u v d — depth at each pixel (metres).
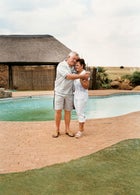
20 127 9.25
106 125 9.48
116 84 27.61
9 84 26.84
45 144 7.54
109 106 17.67
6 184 5.24
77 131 8.73
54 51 27.94
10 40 28.81
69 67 7.73
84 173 5.63
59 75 7.73
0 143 7.62
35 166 6.10
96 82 27.11
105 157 6.39
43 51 27.80
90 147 7.21
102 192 4.94
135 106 17.78
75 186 5.15
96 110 16.20
